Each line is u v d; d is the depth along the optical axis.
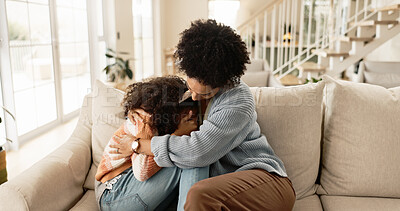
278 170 1.42
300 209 1.55
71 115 4.71
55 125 4.34
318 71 5.72
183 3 8.38
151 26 7.79
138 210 1.39
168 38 8.54
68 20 4.62
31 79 3.87
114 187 1.44
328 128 1.71
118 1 5.66
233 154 1.45
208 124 1.36
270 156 1.48
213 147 1.34
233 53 1.34
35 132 3.93
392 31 5.61
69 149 1.66
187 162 1.35
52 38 4.27
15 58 3.58
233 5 6.37
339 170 1.65
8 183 1.29
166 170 1.42
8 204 1.27
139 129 1.45
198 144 1.33
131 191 1.41
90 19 5.17
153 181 1.40
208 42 1.31
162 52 8.17
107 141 1.73
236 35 1.37
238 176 1.29
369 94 1.67
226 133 1.34
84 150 1.72
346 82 1.73
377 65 4.20
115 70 5.41
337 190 1.65
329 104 1.71
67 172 1.53
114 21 5.54
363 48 5.70
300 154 1.65
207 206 1.14
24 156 3.29
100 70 5.40
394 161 1.60
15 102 3.58
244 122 1.39
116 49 5.64
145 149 1.41
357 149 1.62
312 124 1.66
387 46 6.55
